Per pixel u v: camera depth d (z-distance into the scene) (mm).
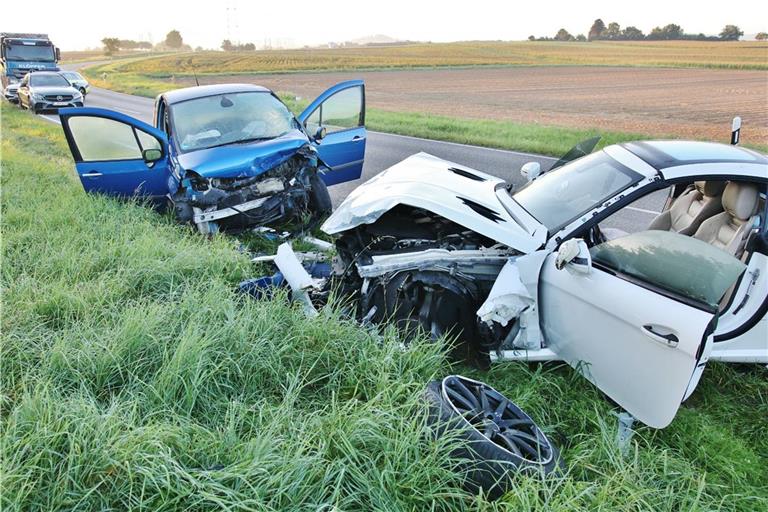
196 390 2869
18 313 3820
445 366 3459
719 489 2619
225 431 2592
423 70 51312
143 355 3297
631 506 2264
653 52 70250
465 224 3502
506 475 2371
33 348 3422
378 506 2236
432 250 3623
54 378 3033
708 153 3475
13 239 5320
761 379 3541
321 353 3318
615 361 2967
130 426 2516
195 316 3553
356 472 2328
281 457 2344
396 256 3693
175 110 6746
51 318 3896
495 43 106438
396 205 3842
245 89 7340
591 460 2697
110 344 3320
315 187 6469
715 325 2527
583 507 2277
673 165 3334
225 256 4848
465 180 4188
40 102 20047
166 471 2193
